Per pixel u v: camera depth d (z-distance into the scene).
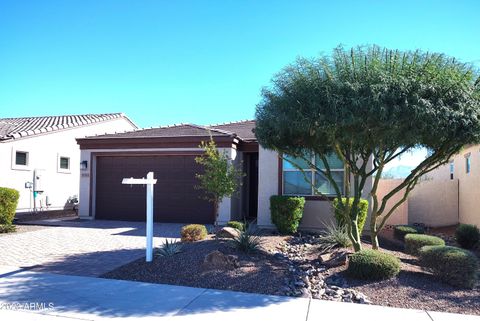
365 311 5.77
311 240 11.64
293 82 7.72
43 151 18.66
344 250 9.41
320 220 13.41
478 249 11.34
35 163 18.22
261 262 8.20
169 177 15.84
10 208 14.01
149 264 8.13
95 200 16.75
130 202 16.31
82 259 9.02
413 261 8.86
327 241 10.36
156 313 5.61
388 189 16.08
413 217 17.17
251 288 6.80
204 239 10.76
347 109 6.86
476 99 7.14
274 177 14.01
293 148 8.98
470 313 5.77
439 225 16.98
